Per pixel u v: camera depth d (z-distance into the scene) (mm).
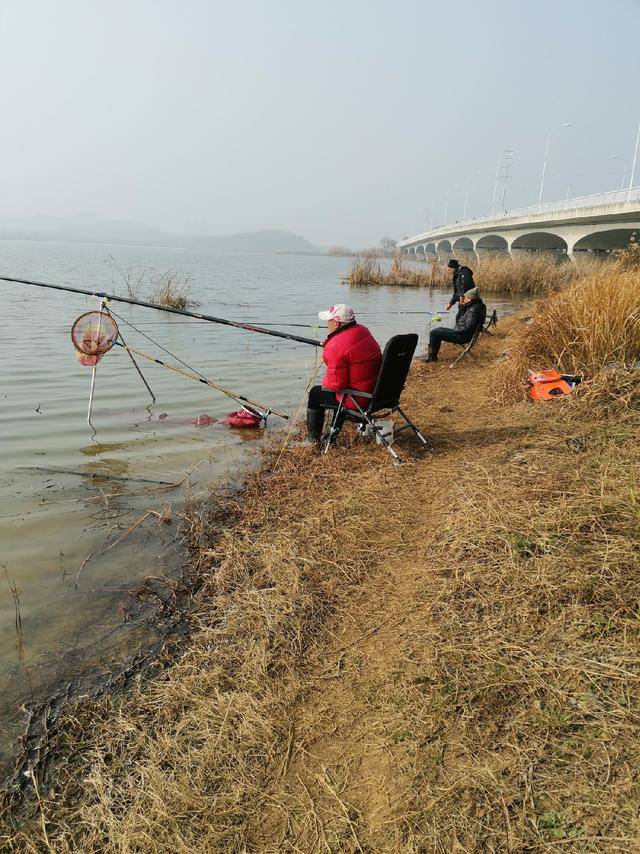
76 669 2934
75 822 2160
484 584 3070
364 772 2227
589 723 2188
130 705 2674
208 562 3844
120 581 3689
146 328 13906
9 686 2826
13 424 6574
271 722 2482
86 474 5316
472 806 2004
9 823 2176
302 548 3787
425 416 6660
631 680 2307
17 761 2424
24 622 3299
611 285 6797
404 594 3232
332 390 5438
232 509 4539
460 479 4562
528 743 2170
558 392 6238
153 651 3055
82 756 2436
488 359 10266
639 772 1972
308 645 2953
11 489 4969
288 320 16062
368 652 2834
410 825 1986
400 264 32094
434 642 2766
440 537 3709
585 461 4320
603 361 6383
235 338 12844
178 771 2291
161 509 4645
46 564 3875
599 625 2611
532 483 4039
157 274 34844
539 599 2852
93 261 52188
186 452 5895
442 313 18141
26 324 13445
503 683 2432
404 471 4969
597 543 3141
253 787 2215
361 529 3977
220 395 8055
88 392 7945
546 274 25469
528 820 1913
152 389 8227
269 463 5523
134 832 2061
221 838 2035
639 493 3498
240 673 2771
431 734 2297
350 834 2004
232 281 32875
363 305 21125
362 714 2480
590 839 1812
